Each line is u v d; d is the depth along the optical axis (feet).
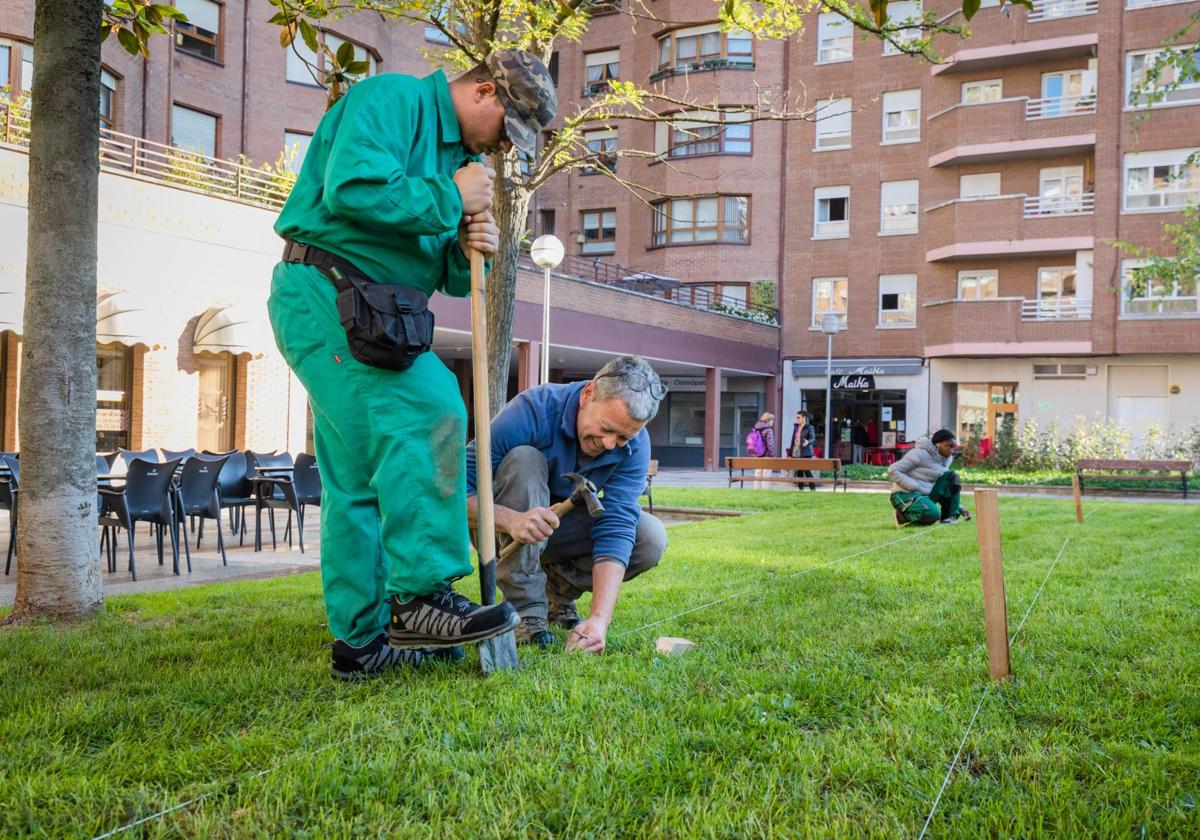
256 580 20.33
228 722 8.39
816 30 106.11
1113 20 91.56
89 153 15.46
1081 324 91.91
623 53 110.32
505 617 9.24
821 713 9.09
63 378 15.07
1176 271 65.77
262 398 56.70
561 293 77.61
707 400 99.86
